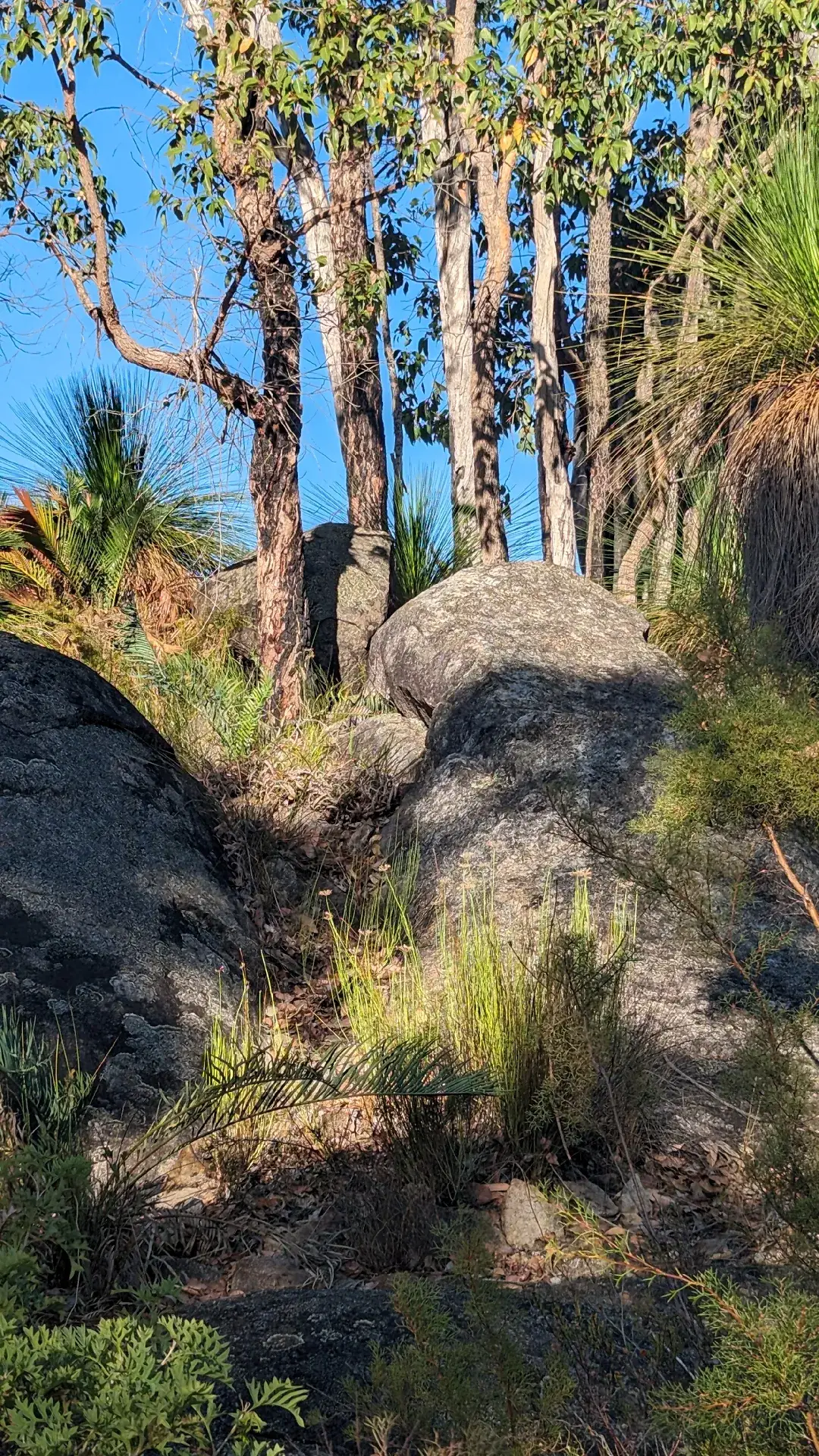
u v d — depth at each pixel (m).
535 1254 3.17
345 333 8.96
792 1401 1.57
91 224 8.42
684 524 8.51
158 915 4.96
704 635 2.98
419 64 7.67
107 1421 1.53
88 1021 4.32
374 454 11.06
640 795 5.67
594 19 8.62
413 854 5.98
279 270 8.12
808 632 5.51
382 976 5.15
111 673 7.95
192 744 7.16
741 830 2.64
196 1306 2.93
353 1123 4.02
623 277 12.53
